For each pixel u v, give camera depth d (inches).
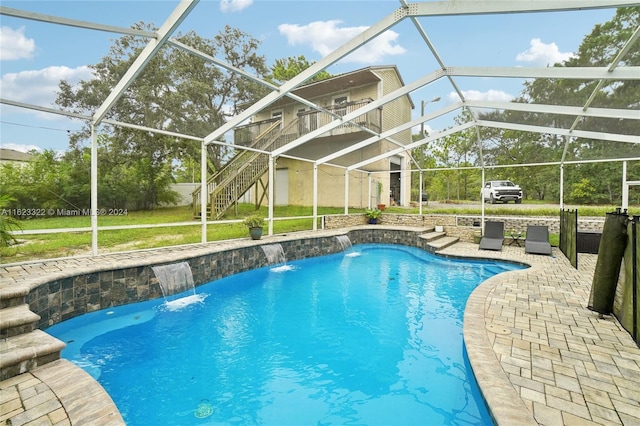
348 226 506.6
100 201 513.0
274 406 118.9
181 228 449.4
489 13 154.8
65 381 103.2
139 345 166.1
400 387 130.6
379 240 485.4
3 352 109.2
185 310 215.2
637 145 320.5
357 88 619.8
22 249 285.3
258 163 567.8
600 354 126.0
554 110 250.7
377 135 361.7
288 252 353.7
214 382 134.6
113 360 151.0
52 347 115.7
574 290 214.1
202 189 301.9
